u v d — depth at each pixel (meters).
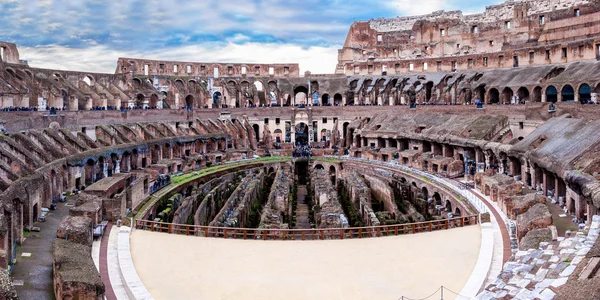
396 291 29.06
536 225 36.12
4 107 68.50
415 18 128.75
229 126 105.56
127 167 70.31
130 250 36.22
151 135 81.38
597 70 75.38
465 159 72.94
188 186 69.62
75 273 26.58
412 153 84.94
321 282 30.47
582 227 39.34
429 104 102.00
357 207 62.03
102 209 43.81
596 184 38.66
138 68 111.12
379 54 128.12
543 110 73.25
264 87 121.88
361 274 31.66
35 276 30.05
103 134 73.00
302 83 123.88
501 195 48.88
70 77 95.56
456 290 28.98
